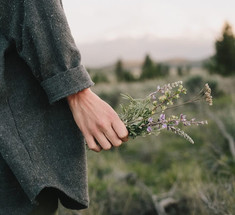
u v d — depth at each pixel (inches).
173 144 303.6
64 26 51.6
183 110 297.4
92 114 51.2
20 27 51.6
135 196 167.9
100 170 219.1
